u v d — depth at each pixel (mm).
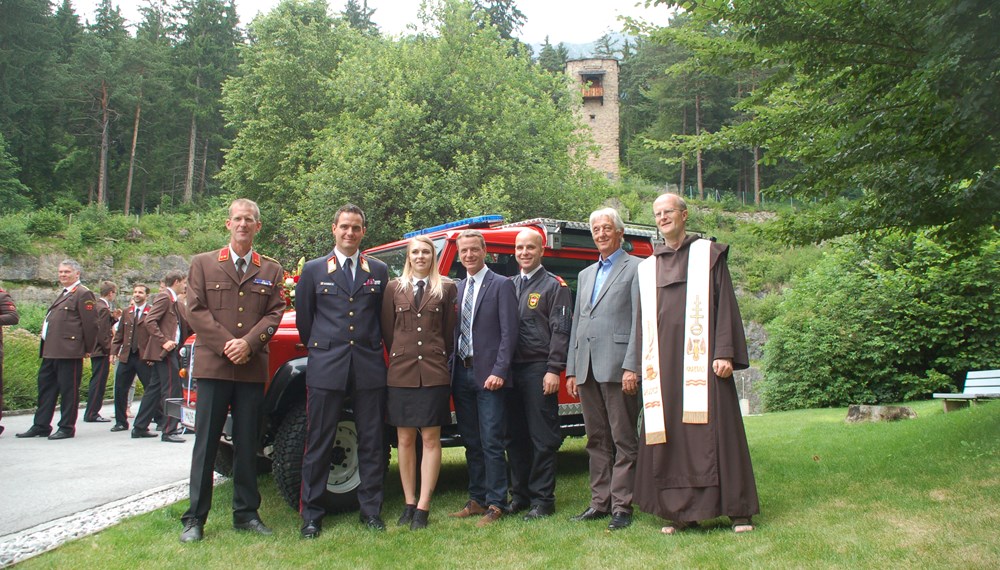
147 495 5203
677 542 3625
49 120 48594
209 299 4176
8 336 13320
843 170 5195
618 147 54812
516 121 19562
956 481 4266
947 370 12258
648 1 4750
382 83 19453
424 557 3613
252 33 27438
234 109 26672
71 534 4102
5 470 6293
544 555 3564
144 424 8578
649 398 4043
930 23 3895
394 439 4883
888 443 5961
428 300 4484
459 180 17812
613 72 54375
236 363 4098
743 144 5574
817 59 4598
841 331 12609
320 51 25156
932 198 4812
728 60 5262
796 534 3537
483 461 4668
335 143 18953
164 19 59125
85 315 8633
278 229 23531
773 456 6004
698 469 3822
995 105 3865
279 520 4559
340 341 4340
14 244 30547
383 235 18000
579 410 5762
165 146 52656
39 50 47531
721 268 4031
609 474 4375
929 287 12227
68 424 8531
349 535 4113
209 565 3520
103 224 35500
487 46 21188
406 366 4391
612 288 4383
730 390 3912
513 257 5551
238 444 4227
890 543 3234
